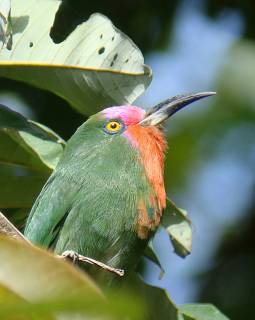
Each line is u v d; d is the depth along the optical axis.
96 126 9.97
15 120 8.28
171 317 8.43
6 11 7.63
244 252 14.45
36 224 9.24
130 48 8.03
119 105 8.34
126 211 9.15
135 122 10.05
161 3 13.61
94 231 9.09
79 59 8.13
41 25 8.14
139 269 12.80
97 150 9.71
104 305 2.85
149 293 8.57
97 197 9.17
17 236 5.61
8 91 12.29
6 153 8.62
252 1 14.30
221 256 14.45
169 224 9.30
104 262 9.07
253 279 13.88
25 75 8.30
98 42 8.10
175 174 14.77
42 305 2.85
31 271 3.20
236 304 13.54
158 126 10.16
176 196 14.87
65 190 9.29
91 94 8.34
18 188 8.93
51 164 8.36
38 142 8.34
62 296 2.91
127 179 9.40
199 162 14.85
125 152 9.70
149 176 9.56
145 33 13.62
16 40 8.10
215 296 13.84
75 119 12.27
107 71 8.13
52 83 8.35
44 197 9.30
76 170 9.48
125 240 9.12
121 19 13.29
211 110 15.06
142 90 8.17
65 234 9.20
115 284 9.01
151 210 9.27
